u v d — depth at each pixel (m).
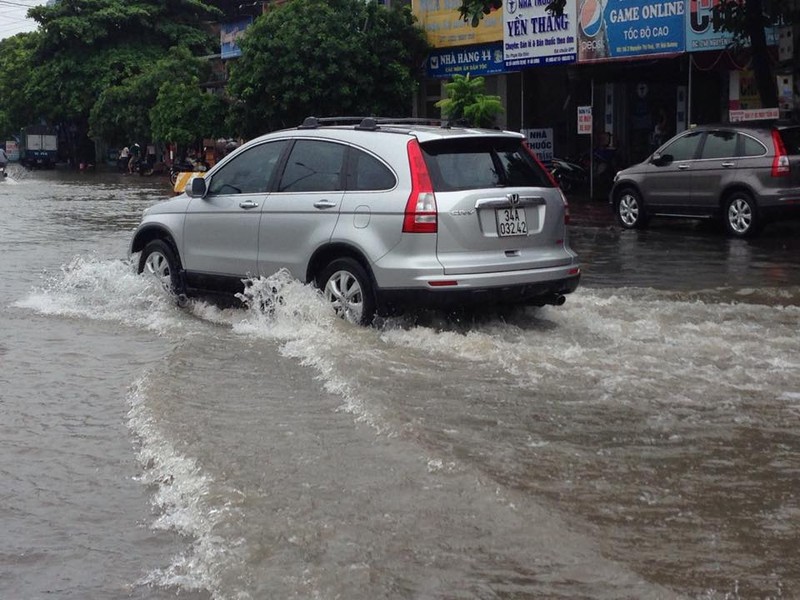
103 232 20.72
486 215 9.62
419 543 5.41
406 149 9.72
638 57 26.09
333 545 5.39
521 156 10.22
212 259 11.22
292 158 10.72
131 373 8.86
